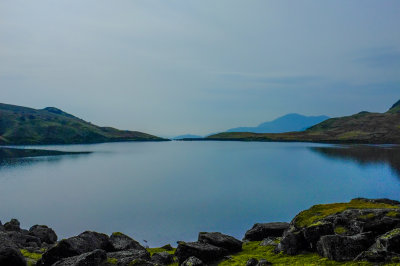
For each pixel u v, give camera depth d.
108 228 69.38
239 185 124.12
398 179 128.62
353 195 100.69
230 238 30.88
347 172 152.00
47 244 38.06
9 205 92.94
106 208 88.56
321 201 93.50
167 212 83.06
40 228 43.22
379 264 18.48
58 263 21.50
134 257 24.69
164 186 125.81
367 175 141.12
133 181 140.12
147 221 74.56
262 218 75.81
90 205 92.62
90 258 21.52
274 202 92.88
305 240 25.22
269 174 153.75
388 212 25.55
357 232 24.33
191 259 25.02
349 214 27.31
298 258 23.39
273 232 36.44
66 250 24.06
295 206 87.38
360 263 19.22
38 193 112.06
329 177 138.25
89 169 184.50
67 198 103.38
